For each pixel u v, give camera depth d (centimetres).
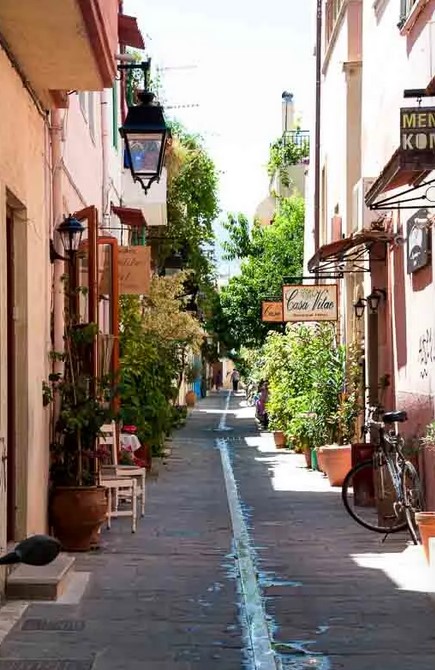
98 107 1859
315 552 1130
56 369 1187
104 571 1016
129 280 1742
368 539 1217
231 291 3831
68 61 957
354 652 724
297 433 2111
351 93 2064
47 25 862
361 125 1967
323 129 2542
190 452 2688
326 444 2050
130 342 2005
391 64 1530
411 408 1343
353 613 839
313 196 2734
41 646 739
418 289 1303
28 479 995
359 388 1908
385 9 1589
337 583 958
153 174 1317
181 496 1697
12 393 991
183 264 3394
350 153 2061
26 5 819
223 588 942
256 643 747
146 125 1310
